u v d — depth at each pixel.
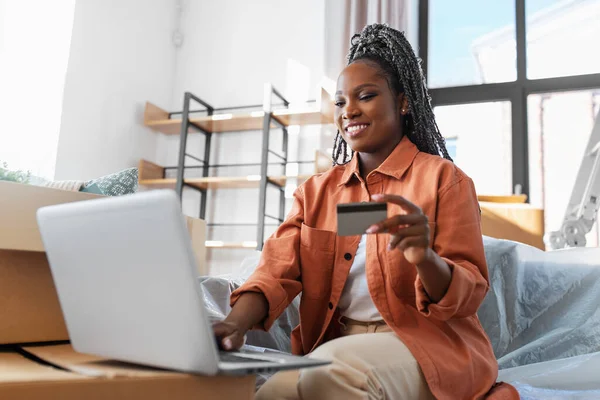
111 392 0.48
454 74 3.59
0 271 0.74
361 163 0.93
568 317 1.23
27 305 0.77
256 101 3.88
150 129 3.98
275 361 0.58
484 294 0.74
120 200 0.51
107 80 3.61
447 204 0.78
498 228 1.77
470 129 3.54
